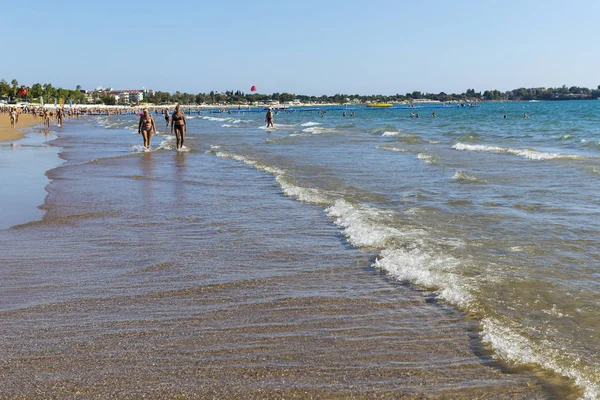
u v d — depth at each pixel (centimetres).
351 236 797
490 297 526
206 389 368
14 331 471
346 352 423
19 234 848
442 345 431
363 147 2438
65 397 358
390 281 596
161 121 7075
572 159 1772
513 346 420
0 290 584
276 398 355
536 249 700
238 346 437
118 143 2981
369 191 1195
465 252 688
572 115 7588
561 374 377
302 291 570
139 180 1436
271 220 930
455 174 1417
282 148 2400
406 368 394
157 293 569
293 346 436
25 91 18862
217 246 763
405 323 478
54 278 624
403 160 1834
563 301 513
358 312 507
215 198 1153
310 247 750
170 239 806
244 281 606
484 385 367
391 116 9150
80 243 787
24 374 391
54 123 7188
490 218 898
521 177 1380
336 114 11400
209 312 513
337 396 357
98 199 1151
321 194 1159
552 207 984
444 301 529
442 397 353
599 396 345
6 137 3662
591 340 429
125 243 785
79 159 2030
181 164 1802
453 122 5931
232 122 6669
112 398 357
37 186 1339
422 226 844
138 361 411
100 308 527
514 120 6166
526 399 348
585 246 713
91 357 418
